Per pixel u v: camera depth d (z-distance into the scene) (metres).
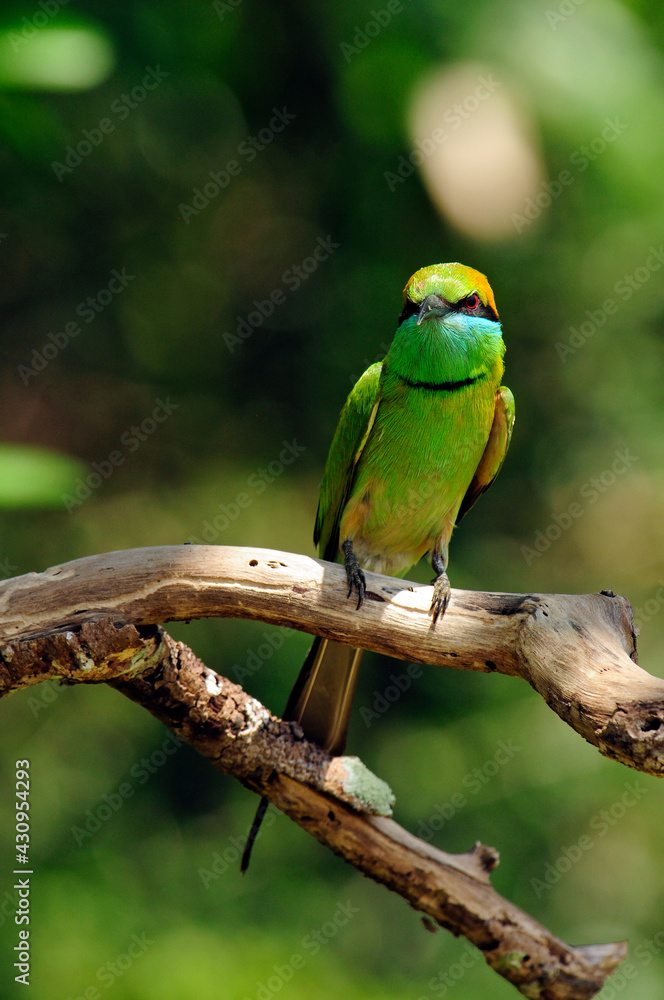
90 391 14.41
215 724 5.32
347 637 5.85
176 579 5.61
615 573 14.45
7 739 12.72
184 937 11.48
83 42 7.62
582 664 5.09
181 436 14.60
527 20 10.56
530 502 14.09
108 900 11.73
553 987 5.04
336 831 5.32
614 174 11.10
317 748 5.39
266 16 12.39
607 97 10.48
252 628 13.09
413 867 5.21
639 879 12.62
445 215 10.68
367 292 13.25
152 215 14.12
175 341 14.68
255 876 12.42
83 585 5.50
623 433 13.93
